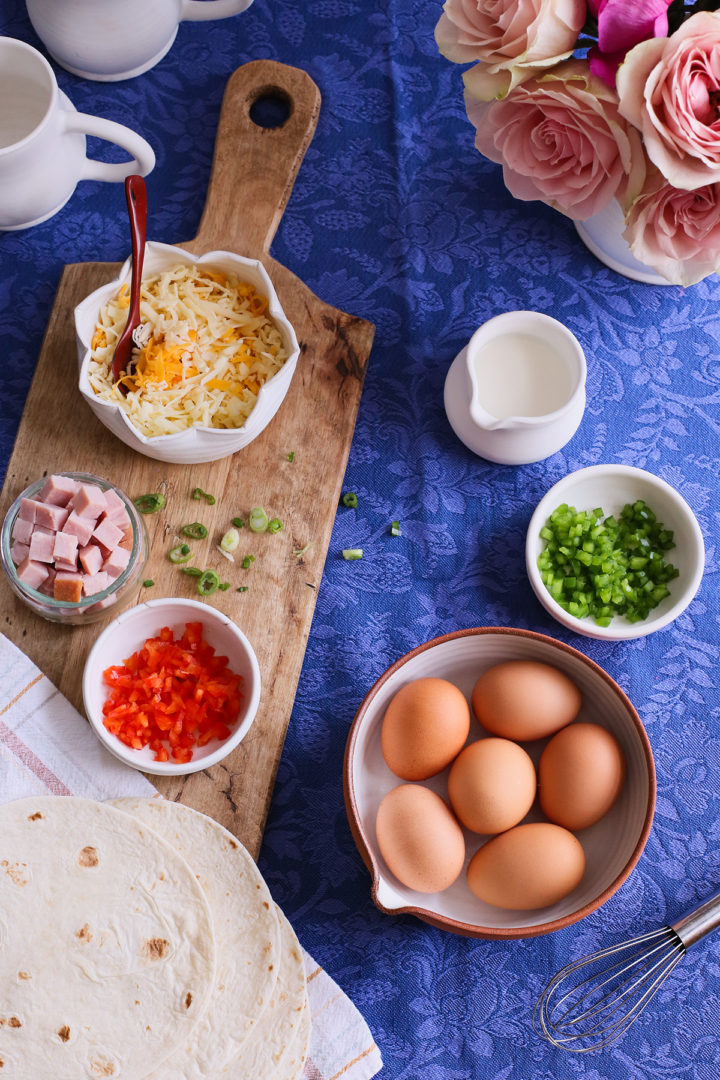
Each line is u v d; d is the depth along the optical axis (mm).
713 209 737
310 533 836
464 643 788
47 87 824
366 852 734
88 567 782
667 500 825
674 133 709
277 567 830
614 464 838
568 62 754
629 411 877
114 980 749
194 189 889
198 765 773
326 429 849
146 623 806
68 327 850
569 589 833
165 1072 742
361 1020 775
